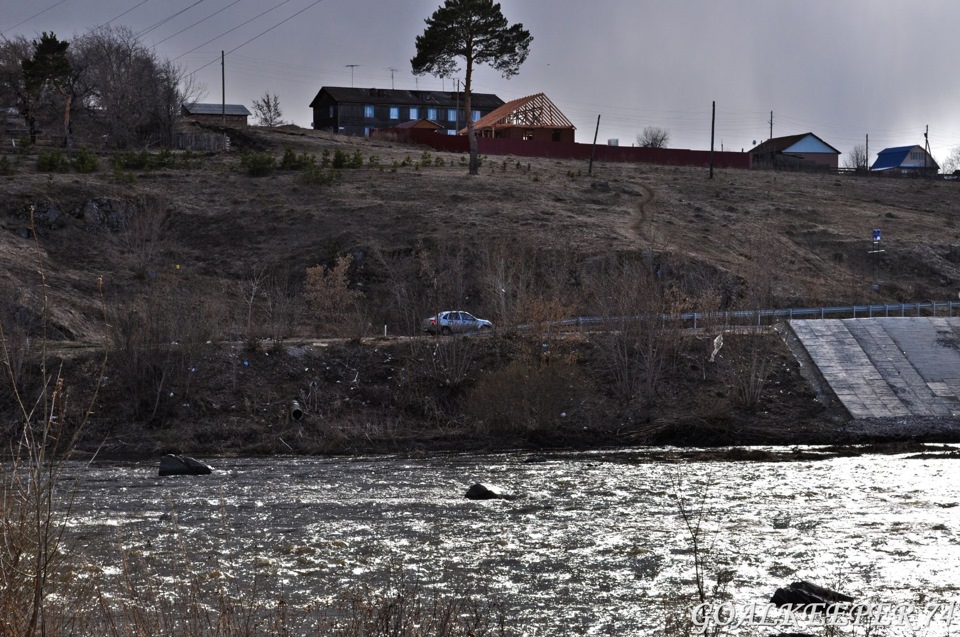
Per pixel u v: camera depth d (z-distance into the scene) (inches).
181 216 2723.9
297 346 1753.2
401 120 5231.3
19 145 3390.7
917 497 1061.8
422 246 2482.8
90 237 2554.1
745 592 669.9
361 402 1633.9
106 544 759.7
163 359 1544.0
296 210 2783.0
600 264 2362.2
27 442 294.0
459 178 3208.7
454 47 3225.9
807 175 3961.6
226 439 1499.8
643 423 1601.9
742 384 1686.8
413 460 1403.8
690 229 2856.8
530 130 4490.7
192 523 888.3
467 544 814.5
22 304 1733.5
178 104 3934.5
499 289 1975.9
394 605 504.1
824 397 1721.2
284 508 982.4
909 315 2174.0
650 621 602.5
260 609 574.2
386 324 2143.2
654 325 1726.1
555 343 1785.2
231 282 2400.3
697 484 1158.3
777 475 1237.1
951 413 1676.9
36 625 288.0
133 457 1416.1
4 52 3772.1
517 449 1507.1
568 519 928.3
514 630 579.8
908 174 4143.7
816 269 2682.1
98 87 3772.1
